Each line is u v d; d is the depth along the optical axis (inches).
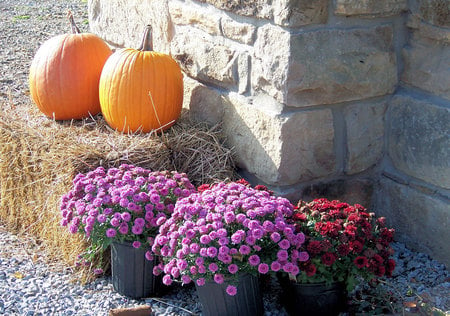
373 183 99.9
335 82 90.9
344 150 95.8
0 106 110.6
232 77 97.4
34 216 103.6
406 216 96.4
